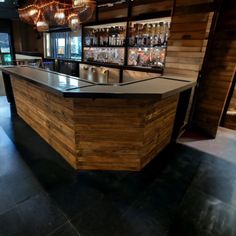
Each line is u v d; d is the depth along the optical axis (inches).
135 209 68.8
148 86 82.3
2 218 62.9
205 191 79.6
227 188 82.0
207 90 126.5
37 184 78.7
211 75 123.0
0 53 317.7
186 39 118.0
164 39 132.0
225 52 114.9
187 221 65.0
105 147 84.6
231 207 71.7
